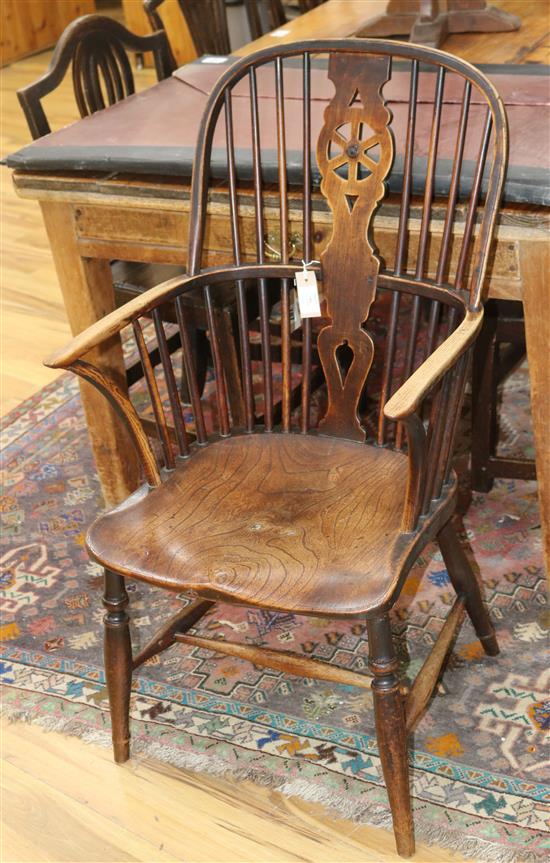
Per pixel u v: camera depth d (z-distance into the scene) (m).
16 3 5.93
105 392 1.53
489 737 1.69
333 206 1.63
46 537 2.26
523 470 2.15
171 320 2.14
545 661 1.82
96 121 2.04
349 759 1.68
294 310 2.13
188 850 1.58
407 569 1.39
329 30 2.54
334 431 1.72
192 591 1.41
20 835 1.62
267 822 1.60
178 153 1.79
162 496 1.60
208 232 1.83
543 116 1.79
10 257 3.64
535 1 2.68
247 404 1.75
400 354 2.75
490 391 2.06
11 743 1.78
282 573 1.40
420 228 1.65
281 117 1.63
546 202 1.52
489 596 1.97
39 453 2.56
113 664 1.62
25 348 3.04
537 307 1.61
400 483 1.58
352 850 1.54
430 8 2.34
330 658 1.87
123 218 1.87
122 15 6.64
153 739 1.75
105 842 1.60
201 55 2.65
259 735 1.74
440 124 1.70
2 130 4.91
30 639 1.99
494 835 1.53
